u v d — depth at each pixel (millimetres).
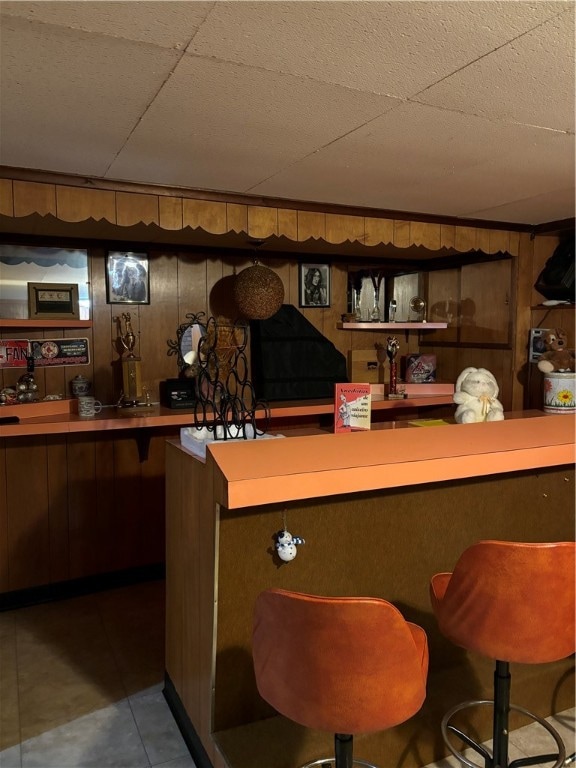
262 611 1304
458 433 2098
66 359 3301
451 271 4188
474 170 2385
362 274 4156
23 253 3156
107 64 1440
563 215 3277
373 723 1286
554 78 1530
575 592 1515
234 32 1288
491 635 1547
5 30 1274
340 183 2562
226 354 3195
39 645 2754
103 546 3361
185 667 2107
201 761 1939
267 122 1834
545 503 2379
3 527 3100
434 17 1225
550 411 3365
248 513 1809
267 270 3475
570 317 3482
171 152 2119
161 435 3455
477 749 1841
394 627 1228
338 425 2357
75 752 2045
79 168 2303
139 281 3465
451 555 2197
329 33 1294
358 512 1992
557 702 2258
